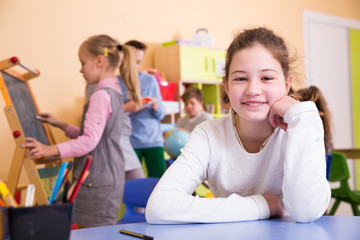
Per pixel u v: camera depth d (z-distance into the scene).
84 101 3.72
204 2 4.74
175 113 4.10
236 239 0.67
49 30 3.54
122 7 4.02
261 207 0.90
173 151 3.11
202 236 0.70
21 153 1.80
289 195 0.87
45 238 0.52
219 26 4.88
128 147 2.59
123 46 2.33
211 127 1.09
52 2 3.56
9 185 1.79
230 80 0.98
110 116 1.96
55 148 1.83
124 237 0.71
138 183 2.06
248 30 1.02
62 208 0.54
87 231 0.78
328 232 0.71
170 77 4.17
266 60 0.95
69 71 3.64
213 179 1.10
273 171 1.03
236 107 0.98
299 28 5.75
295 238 0.66
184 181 0.99
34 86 3.43
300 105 0.92
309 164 0.88
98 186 1.90
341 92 6.25
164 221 0.88
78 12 3.71
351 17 6.43
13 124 1.81
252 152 1.08
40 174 2.09
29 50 3.43
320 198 0.86
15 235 0.52
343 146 6.23
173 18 4.44
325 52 6.08
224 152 1.06
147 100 2.99
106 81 2.05
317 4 6.00
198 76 4.24
